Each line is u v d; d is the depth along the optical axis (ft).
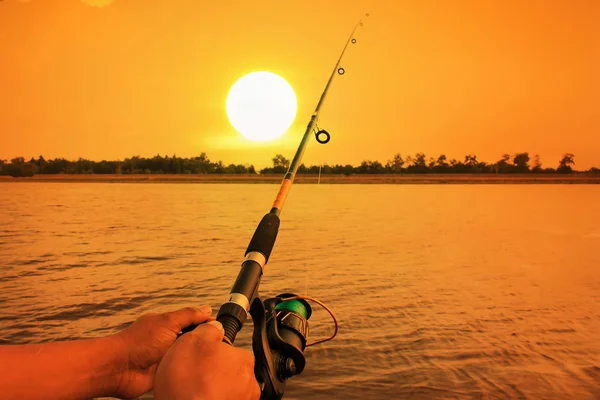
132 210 74.18
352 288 23.48
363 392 12.40
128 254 33.81
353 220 60.03
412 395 12.26
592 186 199.93
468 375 13.42
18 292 22.85
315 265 29.53
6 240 41.27
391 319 18.30
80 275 26.76
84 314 19.39
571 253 35.27
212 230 48.11
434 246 38.29
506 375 13.37
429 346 15.48
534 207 85.10
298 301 4.14
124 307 20.38
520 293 22.71
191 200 100.68
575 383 12.99
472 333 16.75
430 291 22.94
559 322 18.11
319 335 16.51
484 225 54.70
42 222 56.13
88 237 43.04
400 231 48.44
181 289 23.39
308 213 70.23
